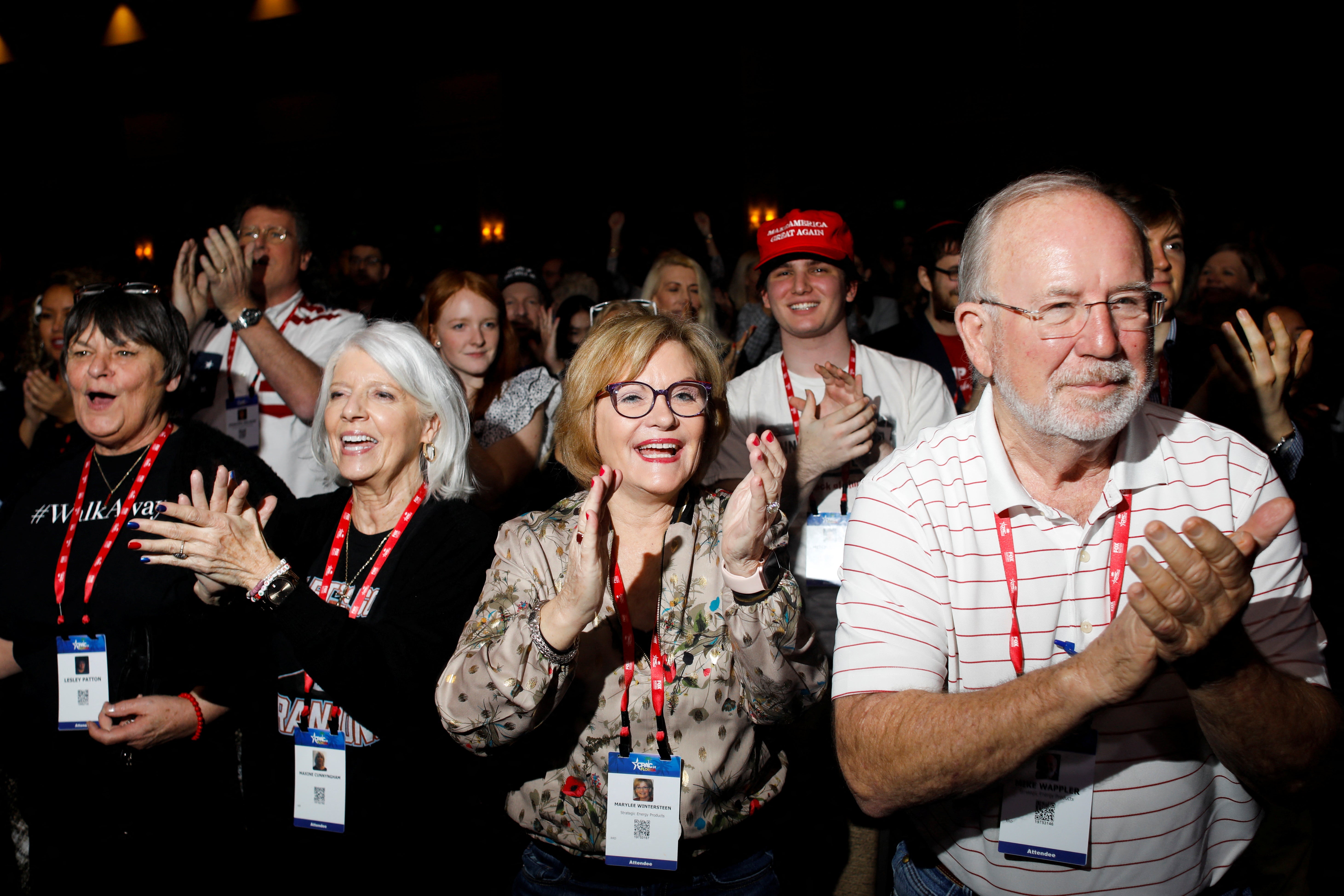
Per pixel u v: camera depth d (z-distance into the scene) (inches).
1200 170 375.2
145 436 83.6
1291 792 43.4
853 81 454.3
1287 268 238.7
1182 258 77.4
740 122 479.8
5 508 85.3
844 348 101.9
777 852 64.7
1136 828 46.6
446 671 54.9
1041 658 47.5
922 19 429.7
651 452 58.4
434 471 72.3
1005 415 49.2
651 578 59.8
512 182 536.4
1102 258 43.8
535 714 51.4
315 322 121.4
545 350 152.9
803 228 98.2
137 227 600.1
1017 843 47.4
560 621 50.4
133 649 75.2
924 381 100.0
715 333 89.0
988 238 47.3
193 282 109.0
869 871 84.4
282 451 114.0
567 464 63.5
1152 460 48.2
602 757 56.1
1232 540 36.0
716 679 55.2
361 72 547.2
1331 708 43.1
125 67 571.5
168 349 82.4
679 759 54.9
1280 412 75.5
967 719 41.7
